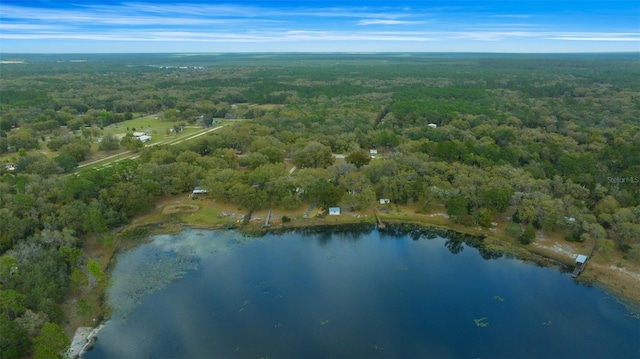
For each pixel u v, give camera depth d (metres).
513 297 90.88
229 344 77.25
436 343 78.31
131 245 110.44
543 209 111.81
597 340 78.50
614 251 103.62
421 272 100.88
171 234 116.62
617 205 114.94
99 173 133.88
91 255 104.44
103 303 86.81
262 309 86.94
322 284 95.88
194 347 76.19
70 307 84.56
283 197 127.50
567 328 81.56
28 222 104.31
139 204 121.62
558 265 100.81
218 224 122.00
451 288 94.38
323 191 128.38
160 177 137.62
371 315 85.62
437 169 140.62
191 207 131.25
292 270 101.25
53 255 92.69
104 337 77.69
